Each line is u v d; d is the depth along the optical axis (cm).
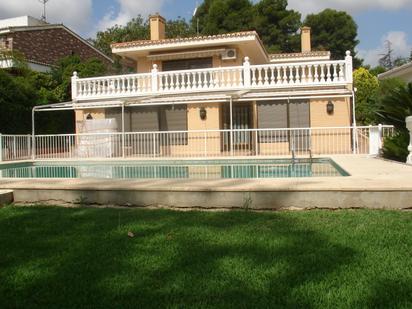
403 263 367
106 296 315
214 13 4878
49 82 2984
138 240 461
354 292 308
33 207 672
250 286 325
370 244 426
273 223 521
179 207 643
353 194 602
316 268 359
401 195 596
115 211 622
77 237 481
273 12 5022
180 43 2284
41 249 442
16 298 318
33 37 3550
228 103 2233
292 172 1278
